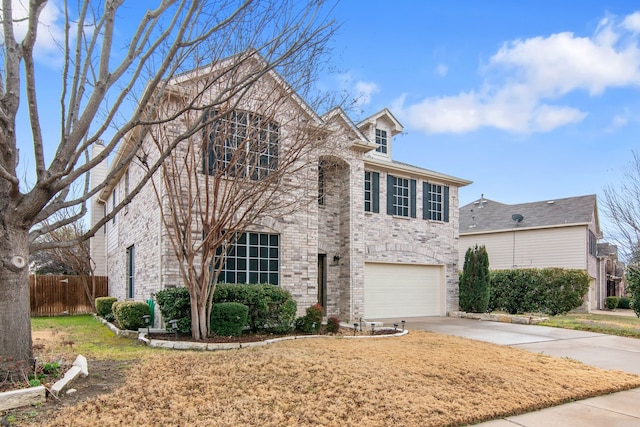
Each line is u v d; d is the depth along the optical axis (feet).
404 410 15.97
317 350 24.98
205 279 29.32
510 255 80.64
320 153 39.58
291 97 31.14
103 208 68.64
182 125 32.27
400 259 52.85
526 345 31.89
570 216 75.77
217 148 31.07
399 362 22.62
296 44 20.31
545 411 17.37
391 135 57.57
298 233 39.55
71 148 17.44
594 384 20.53
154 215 35.45
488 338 34.88
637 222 49.01
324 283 47.14
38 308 54.60
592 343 33.42
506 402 17.43
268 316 32.96
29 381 16.46
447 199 59.21
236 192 28.94
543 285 58.29
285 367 20.40
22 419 13.93
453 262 58.54
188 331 30.27
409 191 55.21
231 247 35.86
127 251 47.57
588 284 57.36
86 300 58.39
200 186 33.68
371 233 50.75
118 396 16.25
